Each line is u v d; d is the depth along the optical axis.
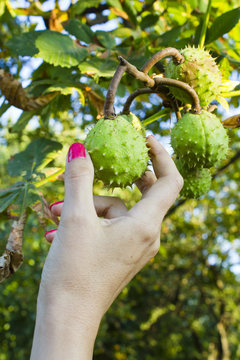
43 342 0.28
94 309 0.29
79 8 0.63
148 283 2.28
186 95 0.41
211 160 0.42
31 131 0.86
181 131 0.41
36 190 0.52
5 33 0.76
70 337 0.28
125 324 2.42
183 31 0.66
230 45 0.66
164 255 1.42
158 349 2.54
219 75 0.42
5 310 1.95
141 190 0.37
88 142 0.33
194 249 2.12
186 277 2.23
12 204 0.50
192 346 2.79
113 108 0.34
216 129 0.41
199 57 0.41
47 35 0.52
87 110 0.78
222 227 2.02
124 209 0.35
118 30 0.60
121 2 0.62
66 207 0.29
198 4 0.66
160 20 0.70
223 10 0.66
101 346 2.21
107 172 0.33
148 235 0.31
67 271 0.28
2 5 0.69
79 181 0.29
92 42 0.57
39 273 1.89
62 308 0.28
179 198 1.13
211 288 2.14
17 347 2.02
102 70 0.52
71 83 0.56
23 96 0.56
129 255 0.30
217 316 2.52
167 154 0.35
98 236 0.29
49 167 0.57
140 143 0.34
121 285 0.31
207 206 2.00
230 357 2.76
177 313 2.51
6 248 0.48
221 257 2.02
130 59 0.54
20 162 0.56
